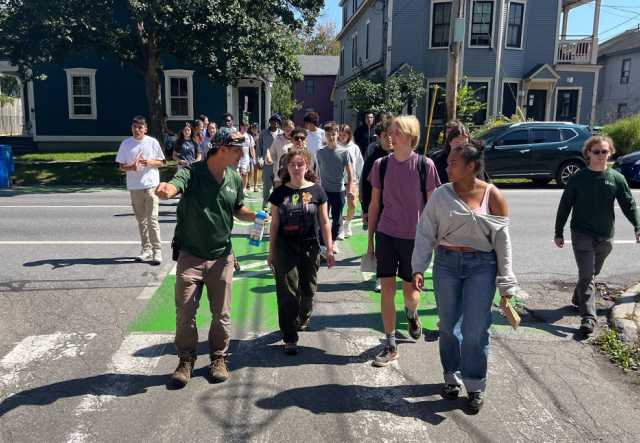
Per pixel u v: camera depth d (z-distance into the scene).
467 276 3.72
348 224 9.11
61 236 8.98
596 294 6.21
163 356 4.51
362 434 3.41
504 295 3.64
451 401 3.84
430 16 24.14
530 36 24.83
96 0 17.11
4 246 8.23
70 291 6.12
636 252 8.17
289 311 4.51
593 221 5.08
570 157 15.81
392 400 3.84
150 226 7.16
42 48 16.70
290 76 20.06
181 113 25.33
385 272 4.43
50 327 5.10
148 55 19.31
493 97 24.58
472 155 3.59
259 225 4.55
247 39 17.64
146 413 3.63
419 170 4.37
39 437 3.35
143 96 25.44
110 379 4.11
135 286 6.31
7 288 6.21
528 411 3.71
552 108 25.69
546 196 14.11
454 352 3.87
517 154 15.68
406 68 24.17
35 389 3.95
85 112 25.33
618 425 3.56
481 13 24.06
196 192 4.02
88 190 15.70
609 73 38.78
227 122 12.52
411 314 4.73
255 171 15.10
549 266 7.41
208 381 4.10
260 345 4.78
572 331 5.16
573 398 3.90
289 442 3.32
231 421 3.54
